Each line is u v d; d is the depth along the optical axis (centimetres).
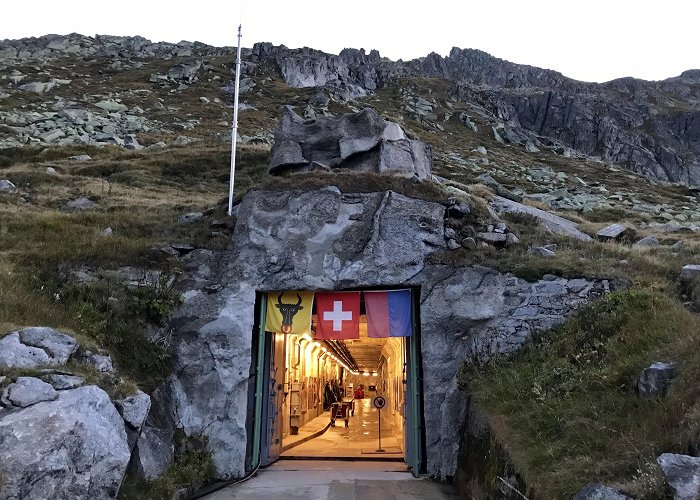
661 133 8656
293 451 1228
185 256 1052
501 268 989
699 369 550
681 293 949
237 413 944
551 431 655
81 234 1205
